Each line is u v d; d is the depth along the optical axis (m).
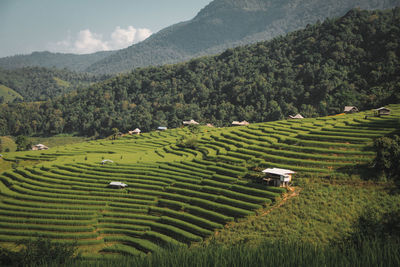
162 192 75.38
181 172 86.12
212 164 87.19
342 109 178.50
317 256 8.98
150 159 106.81
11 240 60.12
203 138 123.44
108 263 11.02
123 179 84.62
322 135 85.00
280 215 56.38
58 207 73.25
